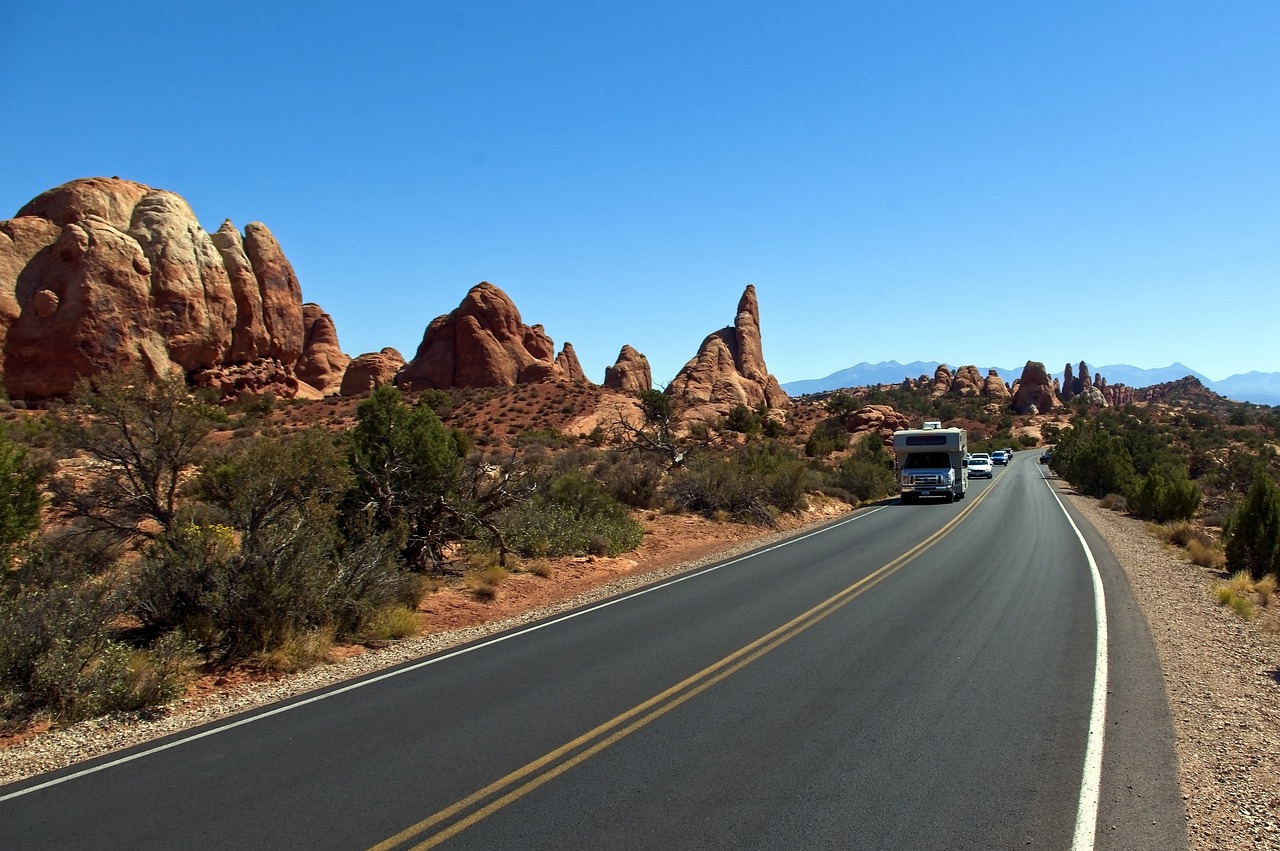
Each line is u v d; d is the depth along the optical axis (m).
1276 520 16.03
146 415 12.47
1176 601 12.70
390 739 6.46
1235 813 4.92
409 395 77.00
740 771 5.59
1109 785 5.31
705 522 24.88
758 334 131.00
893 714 6.81
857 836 4.59
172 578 9.95
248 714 7.41
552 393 75.62
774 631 10.19
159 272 61.34
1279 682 8.05
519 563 16.45
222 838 4.75
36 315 54.69
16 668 7.57
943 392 176.88
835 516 30.14
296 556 10.23
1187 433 111.31
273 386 73.12
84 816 5.14
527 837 4.64
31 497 11.84
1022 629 10.22
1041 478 56.69
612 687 7.80
